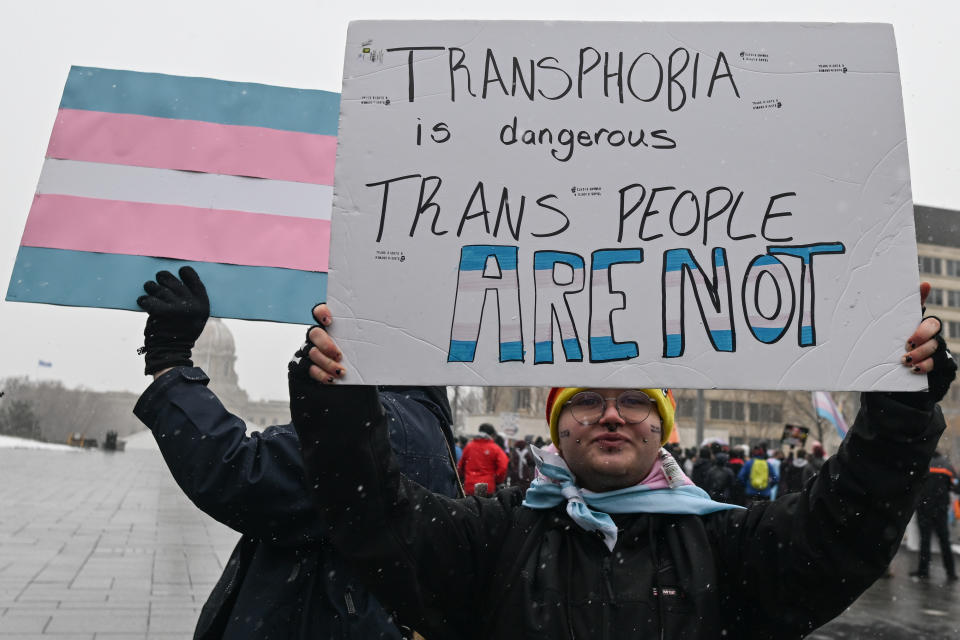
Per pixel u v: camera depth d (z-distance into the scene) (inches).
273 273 118.6
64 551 396.2
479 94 93.7
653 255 89.7
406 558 86.9
